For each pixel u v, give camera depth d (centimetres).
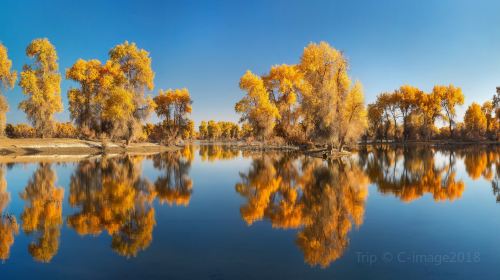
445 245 1082
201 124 17988
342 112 4328
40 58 5381
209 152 5912
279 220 1395
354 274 864
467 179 2478
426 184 2259
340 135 4453
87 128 6244
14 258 986
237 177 2666
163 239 1154
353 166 3284
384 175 2670
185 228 1284
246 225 1321
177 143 8388
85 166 3328
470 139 9281
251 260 964
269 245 1091
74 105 6300
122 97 5531
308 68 4609
